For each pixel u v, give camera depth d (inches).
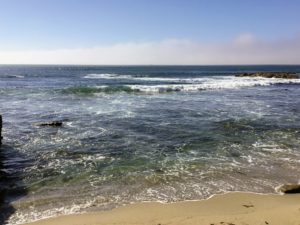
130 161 412.8
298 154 442.0
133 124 636.1
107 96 1119.0
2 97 1050.7
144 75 2647.6
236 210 274.5
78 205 286.5
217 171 374.6
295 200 295.9
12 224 249.3
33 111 788.6
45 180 349.1
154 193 313.7
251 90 1395.2
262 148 471.5
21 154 442.3
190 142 503.8
